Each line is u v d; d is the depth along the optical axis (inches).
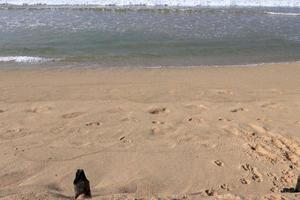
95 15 759.1
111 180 154.0
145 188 148.2
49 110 231.3
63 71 355.3
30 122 211.8
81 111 228.8
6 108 234.1
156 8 874.8
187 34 571.8
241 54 455.8
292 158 178.9
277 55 453.7
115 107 236.4
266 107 246.4
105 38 525.0
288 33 598.5
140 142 187.6
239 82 318.0
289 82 321.4
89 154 174.6
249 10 887.7
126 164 166.1
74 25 630.5
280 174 163.3
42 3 968.3
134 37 536.4
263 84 312.3
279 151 184.9
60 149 179.3
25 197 124.0
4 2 951.6
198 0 1016.2
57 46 470.6
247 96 274.5
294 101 261.9
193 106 242.7
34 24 637.9
